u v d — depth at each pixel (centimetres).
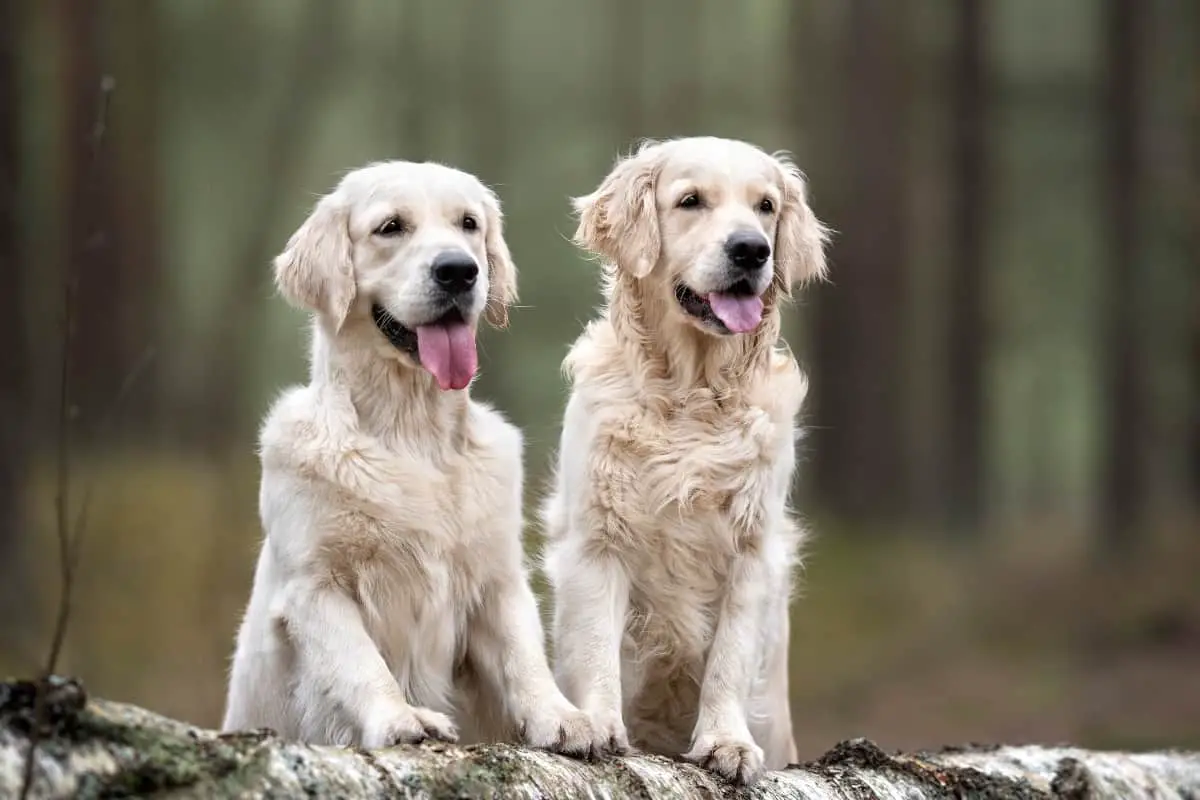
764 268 629
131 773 390
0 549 1536
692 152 654
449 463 579
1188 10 2452
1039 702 1647
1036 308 2995
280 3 2912
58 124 2097
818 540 2142
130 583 1559
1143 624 1888
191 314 3092
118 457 1895
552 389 3269
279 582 570
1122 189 2456
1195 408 2473
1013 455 4472
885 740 1528
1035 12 2811
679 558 626
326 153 3309
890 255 2262
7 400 1644
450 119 3344
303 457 565
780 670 692
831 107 2336
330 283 595
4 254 1711
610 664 614
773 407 645
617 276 661
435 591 569
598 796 482
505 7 3609
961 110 2431
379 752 446
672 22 3534
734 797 529
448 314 582
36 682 388
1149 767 696
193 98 2928
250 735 420
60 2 2066
